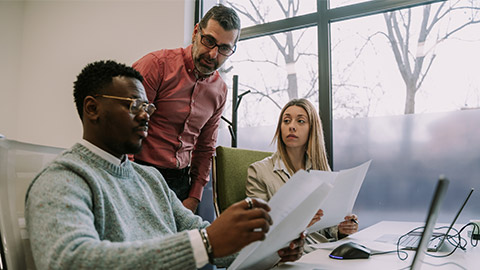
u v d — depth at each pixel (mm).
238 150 1747
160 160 1842
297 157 1792
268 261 856
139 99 848
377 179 2367
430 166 2223
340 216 1292
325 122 2484
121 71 854
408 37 2354
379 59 2424
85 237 601
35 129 3488
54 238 588
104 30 3160
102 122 823
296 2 2709
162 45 2850
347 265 896
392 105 2355
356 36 2508
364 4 2447
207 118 1996
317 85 2590
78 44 3303
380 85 2404
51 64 3457
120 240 784
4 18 3541
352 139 2455
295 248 884
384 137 2361
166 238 596
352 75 2494
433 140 2225
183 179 1970
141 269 559
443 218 2166
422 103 2273
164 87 1808
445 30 2256
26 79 3592
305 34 2668
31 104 3539
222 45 1666
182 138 1912
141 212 884
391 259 959
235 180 1644
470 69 2170
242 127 2838
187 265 572
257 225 579
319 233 1566
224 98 2080
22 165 732
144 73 1754
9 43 3572
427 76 2277
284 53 2738
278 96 2729
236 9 2953
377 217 2355
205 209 2762
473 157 2115
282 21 2721
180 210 1041
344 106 2496
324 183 674
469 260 947
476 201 2090
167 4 2859
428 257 985
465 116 2154
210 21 1646
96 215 747
